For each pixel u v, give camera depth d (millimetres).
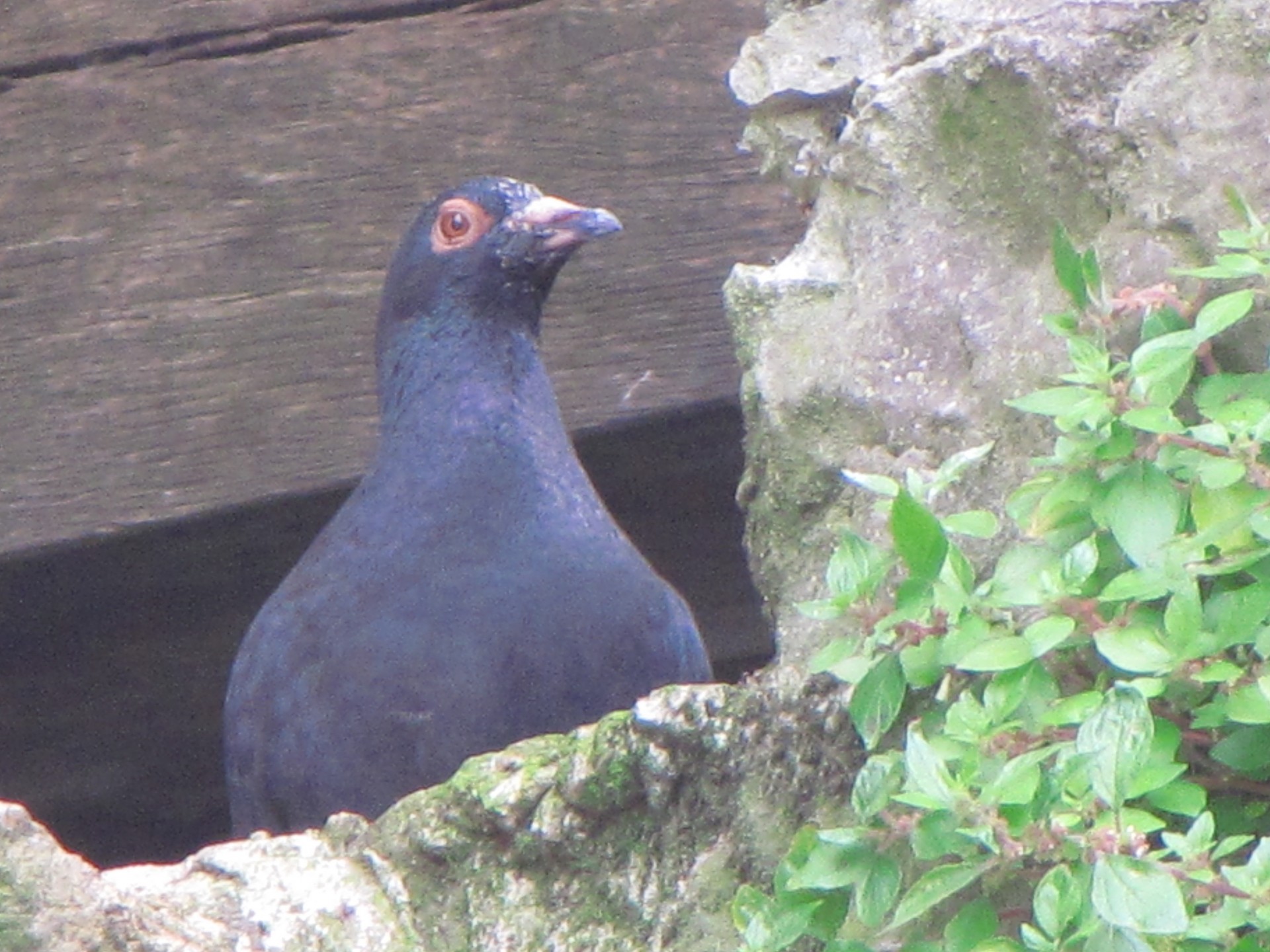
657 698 6762
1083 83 7059
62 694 12664
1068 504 5992
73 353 10891
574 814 6805
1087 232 7000
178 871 6727
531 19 11078
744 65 8641
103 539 10883
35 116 10961
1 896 5848
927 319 7211
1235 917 5191
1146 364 5867
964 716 5746
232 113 11008
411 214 11055
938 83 7379
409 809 7047
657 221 11078
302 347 11016
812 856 5836
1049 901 5312
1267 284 6207
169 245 10953
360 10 11039
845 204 7652
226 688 12219
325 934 6660
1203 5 7016
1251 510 5688
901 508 5805
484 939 6785
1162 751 5539
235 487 10938
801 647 6848
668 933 6562
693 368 11078
